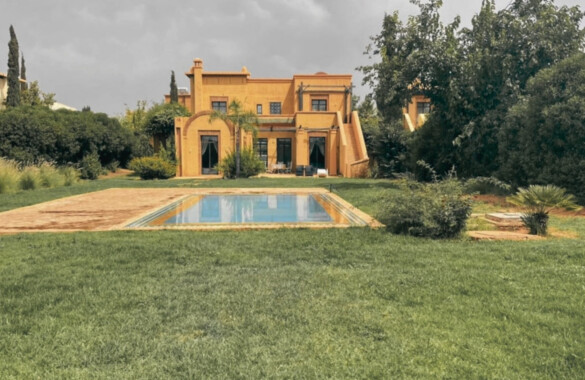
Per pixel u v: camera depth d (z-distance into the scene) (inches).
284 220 373.7
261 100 1321.4
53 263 203.5
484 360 105.1
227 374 100.1
